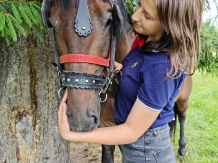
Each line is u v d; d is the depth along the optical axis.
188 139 3.83
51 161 2.24
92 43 1.36
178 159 3.41
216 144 3.69
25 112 2.04
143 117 1.30
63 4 1.36
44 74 2.03
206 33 3.08
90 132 1.31
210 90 6.12
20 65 1.94
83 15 1.33
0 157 2.06
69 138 1.31
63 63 1.40
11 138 2.05
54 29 1.42
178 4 1.17
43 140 2.16
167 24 1.20
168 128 1.55
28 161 2.13
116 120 1.57
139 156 1.53
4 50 1.90
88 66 1.36
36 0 1.64
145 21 1.27
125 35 1.89
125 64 1.47
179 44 1.22
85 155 3.35
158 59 1.27
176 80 1.32
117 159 3.33
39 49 1.96
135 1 2.38
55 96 2.14
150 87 1.27
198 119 4.43
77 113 1.31
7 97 1.97
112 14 1.45
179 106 3.07
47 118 2.13
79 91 1.34
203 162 3.32
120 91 1.51
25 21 1.43
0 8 1.37
